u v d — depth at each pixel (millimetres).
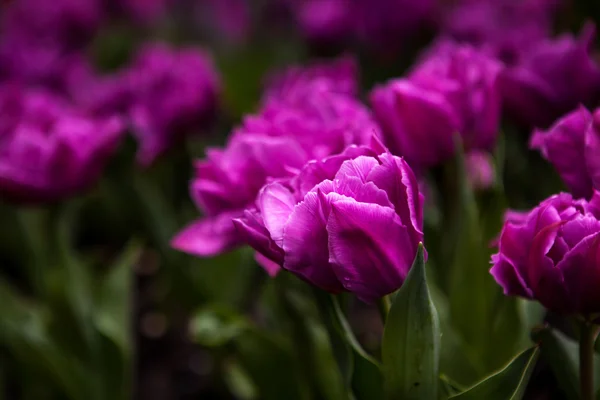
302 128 667
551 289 574
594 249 558
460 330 732
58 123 875
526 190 1035
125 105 1124
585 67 720
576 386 620
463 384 710
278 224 575
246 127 679
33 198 849
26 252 1232
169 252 1099
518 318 702
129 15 1934
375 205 557
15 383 1108
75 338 921
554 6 1271
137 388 1147
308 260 573
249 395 953
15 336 958
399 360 601
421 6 1280
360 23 1323
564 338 624
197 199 678
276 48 1830
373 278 574
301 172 585
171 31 2150
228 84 1458
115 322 896
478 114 698
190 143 1087
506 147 1038
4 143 895
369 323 1139
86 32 1705
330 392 780
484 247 724
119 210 1302
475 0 1300
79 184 858
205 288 1047
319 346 785
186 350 1212
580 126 610
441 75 726
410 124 684
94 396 918
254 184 645
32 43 1567
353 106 719
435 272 792
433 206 810
